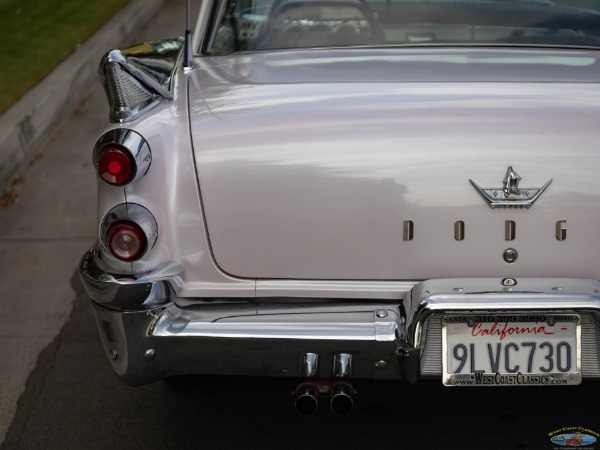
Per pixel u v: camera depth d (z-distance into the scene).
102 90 8.22
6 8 10.46
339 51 3.03
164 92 2.66
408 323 2.36
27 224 5.22
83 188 5.77
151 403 3.24
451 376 2.36
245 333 2.38
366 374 2.40
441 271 2.44
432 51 2.99
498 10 3.12
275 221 2.45
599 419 3.03
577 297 2.32
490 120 2.44
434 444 2.90
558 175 2.40
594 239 2.43
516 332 2.36
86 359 3.62
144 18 11.14
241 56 3.09
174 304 2.46
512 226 2.42
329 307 2.46
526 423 3.01
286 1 3.16
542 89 2.60
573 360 2.36
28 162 6.31
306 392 2.42
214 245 2.47
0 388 3.41
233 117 2.52
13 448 3.00
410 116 2.46
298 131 2.45
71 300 4.20
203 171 2.45
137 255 2.43
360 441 2.93
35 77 7.58
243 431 3.02
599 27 3.12
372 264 2.45
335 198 2.43
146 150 2.40
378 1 3.13
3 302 4.20
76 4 10.80
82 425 3.12
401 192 2.41
